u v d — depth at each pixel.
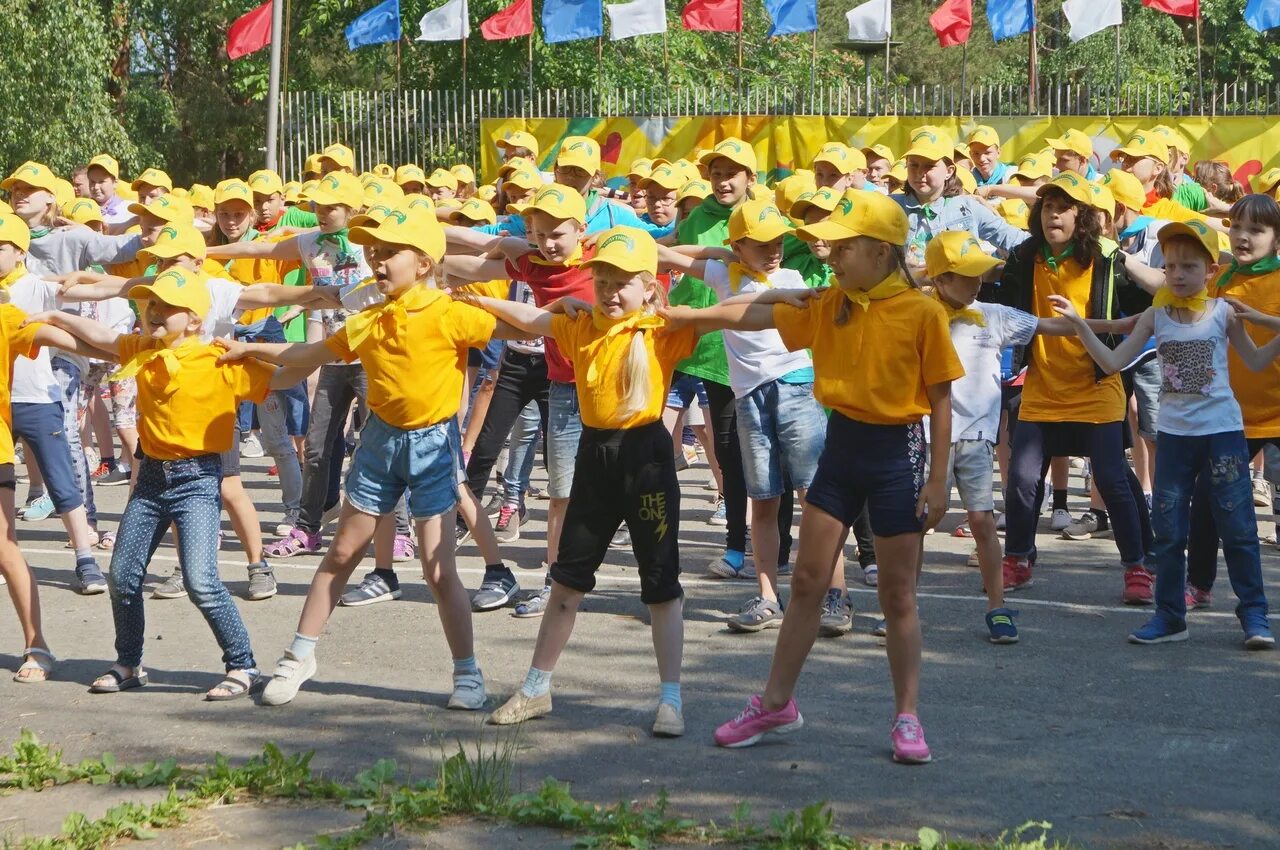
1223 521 6.84
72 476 8.23
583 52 32.28
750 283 7.01
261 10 22.23
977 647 6.85
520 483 9.80
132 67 37.66
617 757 5.30
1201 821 4.63
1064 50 37.31
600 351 5.55
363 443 6.01
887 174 12.24
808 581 5.27
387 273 5.86
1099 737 5.50
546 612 5.77
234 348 6.13
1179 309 6.82
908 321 5.07
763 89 28.92
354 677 6.43
